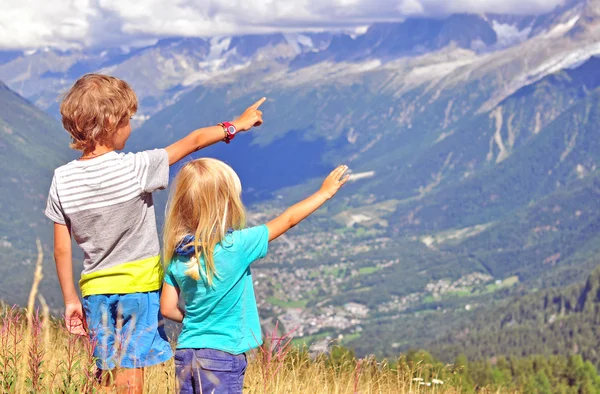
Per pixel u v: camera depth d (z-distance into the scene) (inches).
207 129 186.9
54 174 175.8
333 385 246.4
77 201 171.3
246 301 177.2
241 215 177.3
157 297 179.2
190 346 173.8
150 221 179.8
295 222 180.9
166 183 179.5
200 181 170.4
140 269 174.6
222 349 172.9
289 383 212.7
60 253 174.7
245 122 192.1
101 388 160.2
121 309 171.6
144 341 171.2
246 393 192.1
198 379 170.6
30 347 141.2
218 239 169.8
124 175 173.3
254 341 177.3
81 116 170.9
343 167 187.6
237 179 177.8
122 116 175.8
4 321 155.5
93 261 173.9
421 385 313.7
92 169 173.0
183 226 172.7
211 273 169.9
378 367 289.7
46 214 176.2
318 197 182.1
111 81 176.6
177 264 172.9
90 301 172.2
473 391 419.8
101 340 166.7
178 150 183.2
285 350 182.2
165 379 205.6
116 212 172.1
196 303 173.6
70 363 154.5
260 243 175.6
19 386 141.3
